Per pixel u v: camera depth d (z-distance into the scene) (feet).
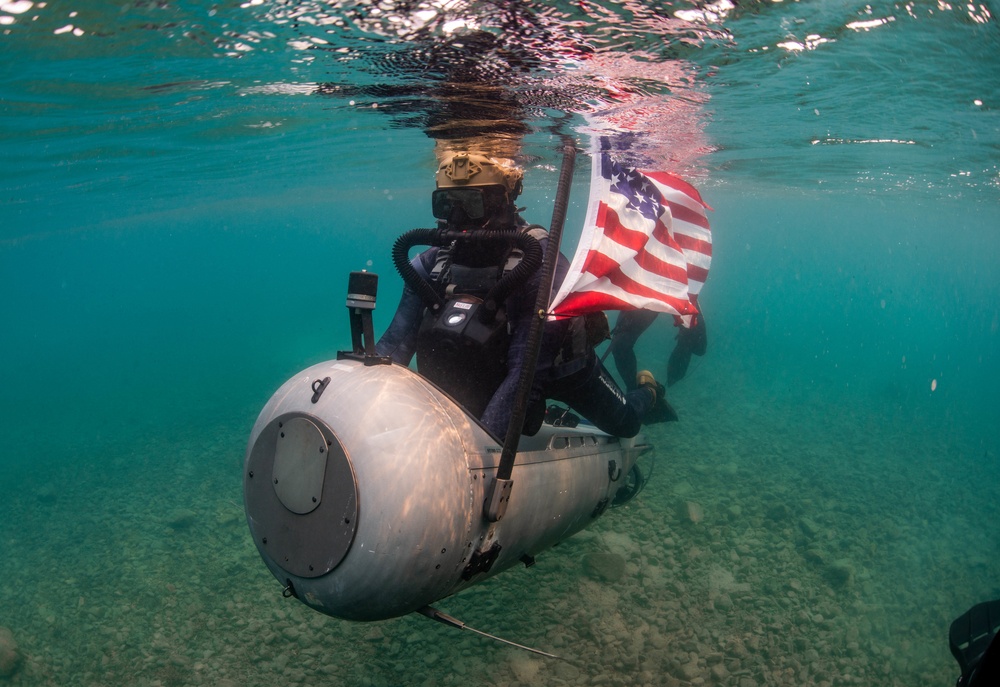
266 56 13.75
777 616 16.28
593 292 7.84
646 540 19.70
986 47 13.92
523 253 8.64
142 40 12.41
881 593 17.90
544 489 9.49
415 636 15.48
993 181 43.04
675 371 22.57
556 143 24.53
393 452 7.13
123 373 78.54
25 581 20.88
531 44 12.33
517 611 16.10
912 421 39.09
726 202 84.74
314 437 7.48
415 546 7.04
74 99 18.74
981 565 19.70
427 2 10.23
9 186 39.34
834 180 49.39
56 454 36.86
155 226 111.65
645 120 20.88
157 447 35.37
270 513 7.94
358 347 8.36
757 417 36.06
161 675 15.35
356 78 15.70
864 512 23.31
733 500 23.17
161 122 23.97
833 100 19.26
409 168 46.55
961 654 7.36
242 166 42.34
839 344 106.42
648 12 10.82
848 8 11.47
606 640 15.03
